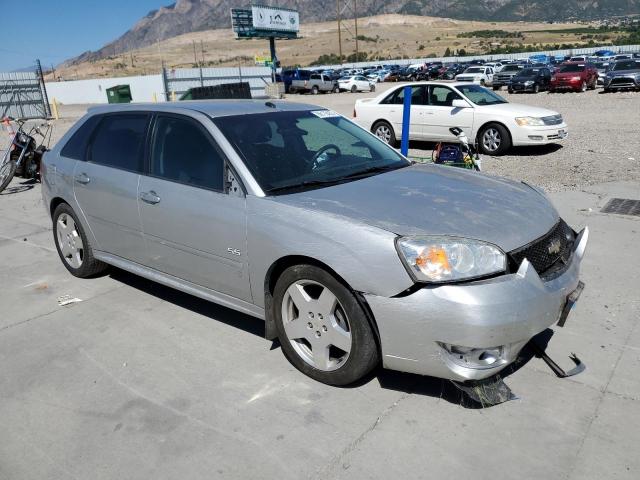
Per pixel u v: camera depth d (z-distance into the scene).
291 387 3.43
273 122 4.23
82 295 5.00
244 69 48.69
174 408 3.27
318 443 2.92
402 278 2.94
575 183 8.47
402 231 3.05
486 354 3.01
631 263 5.14
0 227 7.45
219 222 3.73
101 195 4.67
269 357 3.80
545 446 2.83
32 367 3.80
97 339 4.15
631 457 2.73
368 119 13.39
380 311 3.03
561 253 3.38
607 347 3.74
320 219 3.25
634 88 27.08
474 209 3.36
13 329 4.38
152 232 4.27
